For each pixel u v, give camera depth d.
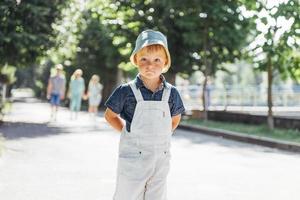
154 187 3.83
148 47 3.71
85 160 9.55
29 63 19.23
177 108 3.89
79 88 21.38
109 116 3.85
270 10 14.25
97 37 31.66
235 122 19.47
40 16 18.12
